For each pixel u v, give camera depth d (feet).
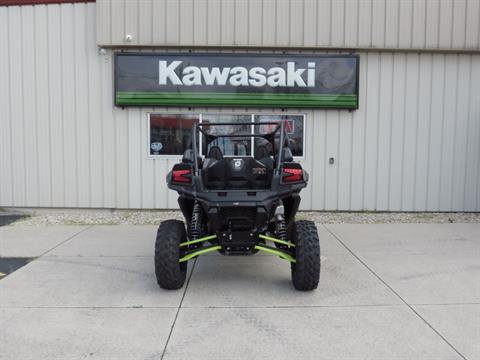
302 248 13.48
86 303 13.20
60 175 28.76
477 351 10.18
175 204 28.73
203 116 28.25
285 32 27.35
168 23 27.27
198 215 14.93
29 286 14.67
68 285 14.80
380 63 28.17
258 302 13.28
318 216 27.63
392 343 10.59
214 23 27.27
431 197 28.89
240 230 13.71
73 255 18.57
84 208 28.89
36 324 11.70
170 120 28.32
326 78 27.86
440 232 23.04
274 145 17.38
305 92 27.91
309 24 27.32
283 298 13.60
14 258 18.11
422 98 28.40
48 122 28.53
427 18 27.43
